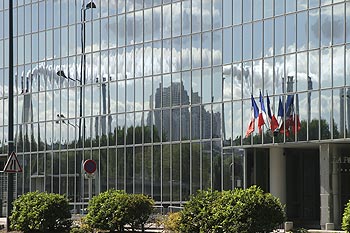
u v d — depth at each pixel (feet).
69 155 191.83
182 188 164.04
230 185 154.30
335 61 137.08
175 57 167.43
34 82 203.31
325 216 140.67
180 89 165.99
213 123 158.71
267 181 155.02
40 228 111.96
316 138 139.03
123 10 179.83
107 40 183.42
